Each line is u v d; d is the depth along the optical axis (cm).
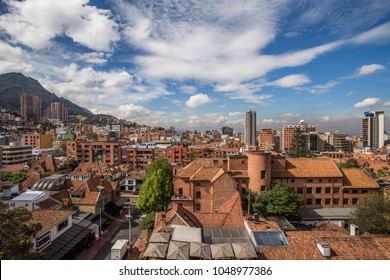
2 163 13838
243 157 5716
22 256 2027
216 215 3784
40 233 3466
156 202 4797
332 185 5666
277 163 5831
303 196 5662
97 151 13375
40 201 4684
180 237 2766
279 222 4728
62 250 3794
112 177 8825
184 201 5297
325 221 5216
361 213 3844
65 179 6650
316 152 18975
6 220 2058
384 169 9506
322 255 2441
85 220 4994
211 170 5506
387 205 3666
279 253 2517
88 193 5709
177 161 13500
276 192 4981
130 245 4425
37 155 16012
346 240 2634
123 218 6303
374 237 2788
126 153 13562
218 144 18650
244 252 2436
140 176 9331
